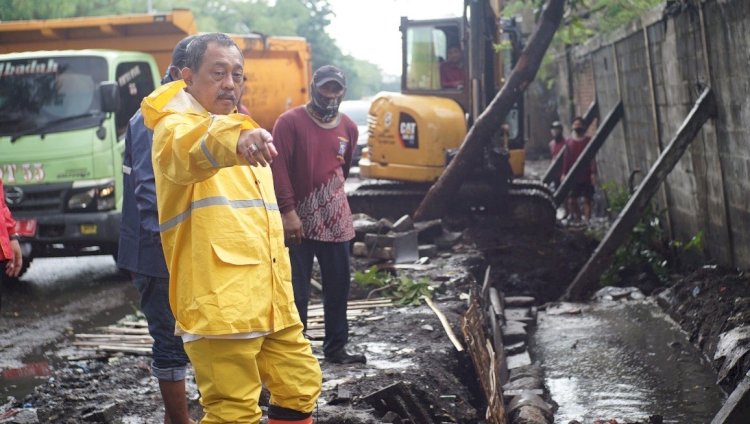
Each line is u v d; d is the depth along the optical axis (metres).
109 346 8.09
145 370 7.26
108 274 12.84
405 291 9.20
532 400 7.55
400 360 7.19
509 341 9.91
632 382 8.58
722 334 8.95
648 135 14.94
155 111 3.93
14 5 25.70
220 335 3.86
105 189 12.05
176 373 5.33
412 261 10.88
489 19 14.05
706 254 11.90
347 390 6.32
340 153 6.98
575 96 23.64
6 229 6.32
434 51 14.40
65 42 14.57
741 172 10.26
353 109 29.02
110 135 12.12
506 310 11.32
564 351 9.72
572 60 23.45
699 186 12.00
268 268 4.02
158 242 5.21
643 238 13.77
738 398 6.27
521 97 15.66
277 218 4.14
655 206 14.70
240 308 3.88
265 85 19.22
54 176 11.98
